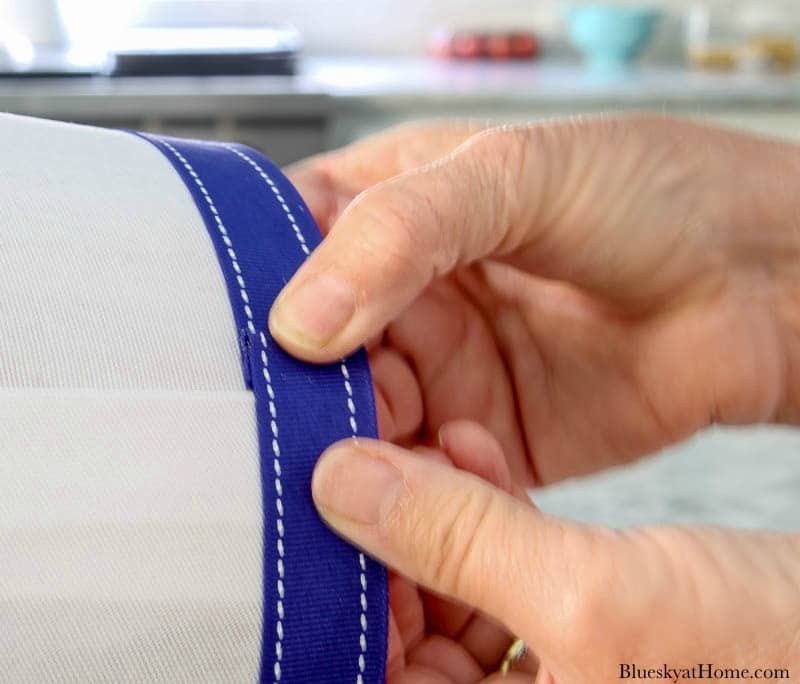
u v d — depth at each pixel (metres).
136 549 0.26
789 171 0.46
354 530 0.29
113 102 0.93
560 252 0.44
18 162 0.30
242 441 0.28
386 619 0.30
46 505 0.25
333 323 0.30
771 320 0.48
